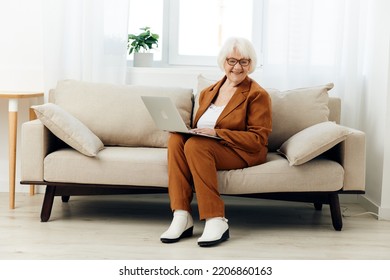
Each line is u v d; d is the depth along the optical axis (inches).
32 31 139.8
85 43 135.3
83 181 108.6
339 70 134.1
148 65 144.9
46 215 113.0
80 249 94.5
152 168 107.0
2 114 143.3
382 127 124.6
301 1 132.6
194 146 100.3
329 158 114.2
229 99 112.7
